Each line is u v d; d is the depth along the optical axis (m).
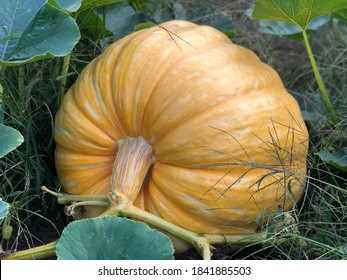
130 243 1.47
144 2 2.27
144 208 1.63
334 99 2.19
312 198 1.80
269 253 1.68
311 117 2.05
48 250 1.55
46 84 1.90
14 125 1.81
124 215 1.58
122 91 1.64
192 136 1.59
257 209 1.62
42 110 1.87
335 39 2.68
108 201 1.60
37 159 1.76
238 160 1.59
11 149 1.50
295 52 2.62
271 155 1.62
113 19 2.13
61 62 1.93
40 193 1.74
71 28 1.64
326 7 1.79
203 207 1.59
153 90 1.63
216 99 1.60
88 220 1.49
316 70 1.97
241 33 2.43
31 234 1.72
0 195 1.69
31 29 1.65
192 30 1.73
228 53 1.69
